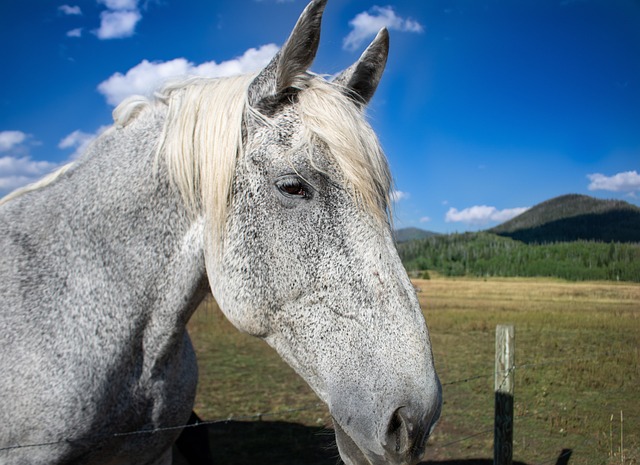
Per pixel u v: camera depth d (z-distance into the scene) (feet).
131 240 5.98
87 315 5.77
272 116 5.50
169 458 7.30
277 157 5.26
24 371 5.43
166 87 6.55
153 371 6.30
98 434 5.82
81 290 5.82
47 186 6.64
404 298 5.01
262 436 16.51
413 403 4.64
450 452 14.87
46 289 5.78
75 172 6.55
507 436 11.68
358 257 5.06
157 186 6.00
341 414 4.96
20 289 5.75
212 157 5.55
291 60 5.35
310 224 5.16
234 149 5.45
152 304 6.09
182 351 6.94
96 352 5.74
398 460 4.74
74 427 5.56
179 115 5.95
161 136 6.05
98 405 5.71
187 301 6.23
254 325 5.56
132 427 6.21
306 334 5.24
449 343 28.32
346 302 5.04
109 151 6.45
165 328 6.19
